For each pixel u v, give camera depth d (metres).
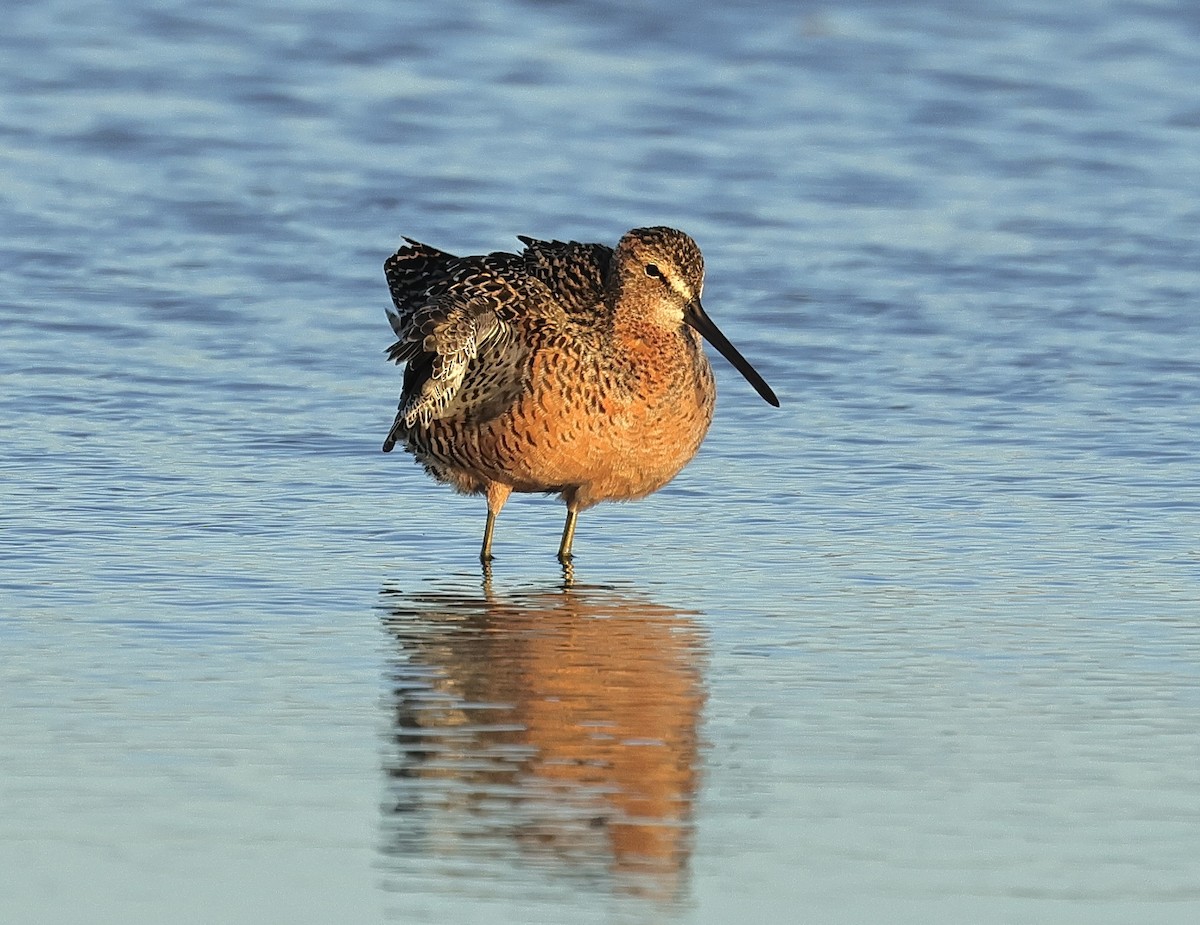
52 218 21.45
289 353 18.08
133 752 10.05
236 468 15.34
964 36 28.86
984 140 25.00
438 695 10.99
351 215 21.91
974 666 11.44
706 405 14.14
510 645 11.88
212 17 28.70
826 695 11.01
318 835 9.13
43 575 12.95
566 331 13.49
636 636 12.05
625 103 26.00
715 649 11.82
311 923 8.30
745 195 22.78
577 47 28.03
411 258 14.93
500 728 10.51
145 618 12.20
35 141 23.94
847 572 13.30
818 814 9.40
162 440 15.89
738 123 25.39
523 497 15.23
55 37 27.73
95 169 23.16
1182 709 10.70
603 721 10.62
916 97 26.45
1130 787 9.66
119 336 18.31
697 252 14.02
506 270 13.98
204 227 21.47
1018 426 16.42
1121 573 13.18
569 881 8.72
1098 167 24.03
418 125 24.98
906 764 9.98
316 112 25.38
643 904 8.48
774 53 27.97
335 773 9.84
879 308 19.47
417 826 9.26
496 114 25.48
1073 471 15.34
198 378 17.36
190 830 9.16
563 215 22.00
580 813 9.43
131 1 29.08
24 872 8.70
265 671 11.33
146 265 20.23
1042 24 29.42
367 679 11.23
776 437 16.27
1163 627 12.12
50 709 10.62
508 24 28.70
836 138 24.98
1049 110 26.06
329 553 13.70
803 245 21.27
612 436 13.60
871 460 15.68
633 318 13.76
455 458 13.78
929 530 14.13
